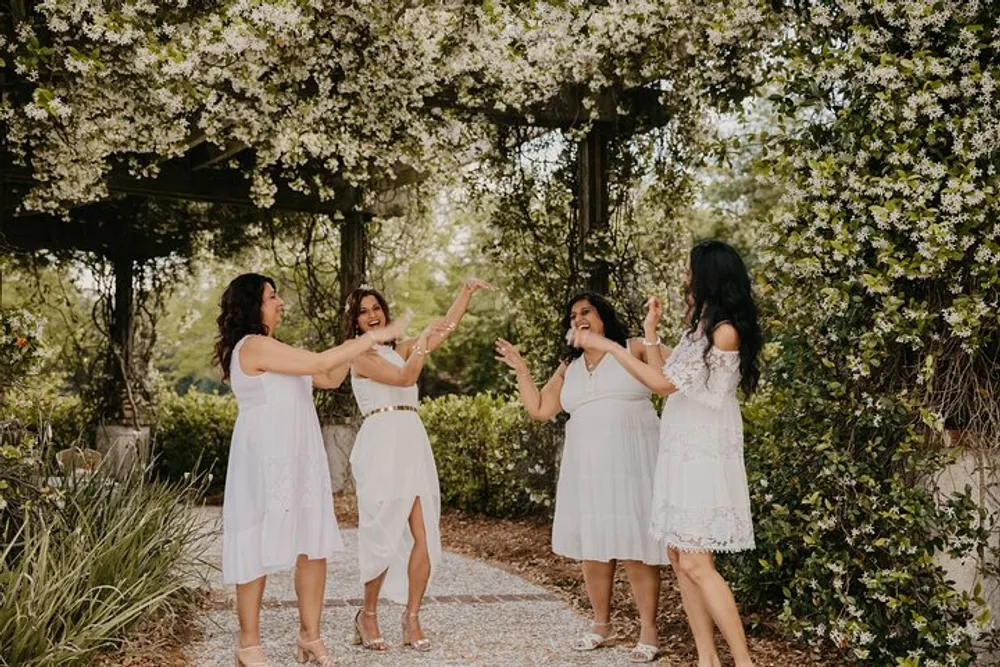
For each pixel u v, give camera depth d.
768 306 4.13
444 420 8.61
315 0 4.89
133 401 10.66
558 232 7.11
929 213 3.20
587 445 3.87
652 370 3.42
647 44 5.68
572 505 4.00
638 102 6.85
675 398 3.46
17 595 3.32
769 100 3.90
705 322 3.37
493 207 7.32
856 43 3.48
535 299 7.20
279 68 5.83
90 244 10.33
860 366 3.41
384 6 5.37
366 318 4.03
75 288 11.59
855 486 3.60
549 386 4.23
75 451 4.75
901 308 3.47
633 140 6.91
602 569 3.97
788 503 3.97
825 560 3.55
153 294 11.26
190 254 10.71
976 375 3.42
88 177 6.55
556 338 7.09
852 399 3.57
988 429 3.41
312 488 3.50
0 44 4.66
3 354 4.37
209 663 3.68
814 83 3.69
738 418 3.47
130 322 10.84
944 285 3.43
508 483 7.68
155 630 3.87
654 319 3.65
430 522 3.98
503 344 4.18
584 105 6.43
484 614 4.58
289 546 3.40
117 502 4.35
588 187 6.95
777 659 3.74
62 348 10.78
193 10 4.83
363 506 3.93
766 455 4.08
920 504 3.36
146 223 10.09
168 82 5.12
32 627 3.12
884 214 3.25
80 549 3.62
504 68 5.81
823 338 3.73
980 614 3.38
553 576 5.55
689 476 3.36
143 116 5.88
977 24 3.28
